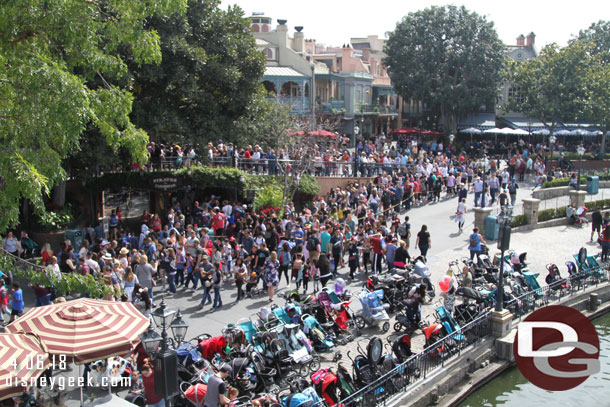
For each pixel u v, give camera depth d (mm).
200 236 21000
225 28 30625
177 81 27484
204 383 11766
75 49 14766
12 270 14367
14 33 13547
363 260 21469
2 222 12266
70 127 12703
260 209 27734
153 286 19656
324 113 55656
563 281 20625
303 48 59812
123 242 21000
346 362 14453
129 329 11086
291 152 38969
